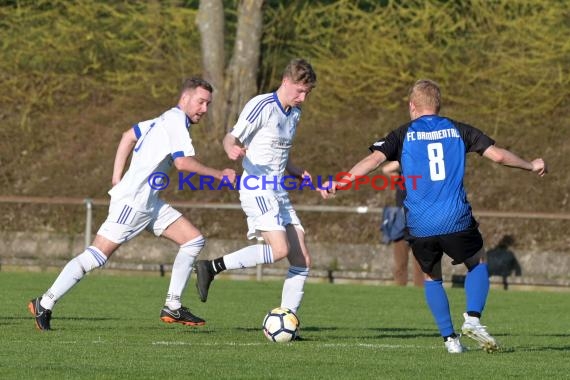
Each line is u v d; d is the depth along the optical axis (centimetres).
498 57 7600
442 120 2822
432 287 2881
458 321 4038
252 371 2397
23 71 8419
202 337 3172
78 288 5228
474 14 7912
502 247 6669
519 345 3156
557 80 7344
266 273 6272
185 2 8631
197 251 3347
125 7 8462
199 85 3238
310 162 7406
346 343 3083
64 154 7919
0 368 2397
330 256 6681
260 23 7650
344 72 7875
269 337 3088
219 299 4850
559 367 2575
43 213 7412
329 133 7662
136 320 3738
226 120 7650
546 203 6831
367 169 2802
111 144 7962
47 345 2848
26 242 7075
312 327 3688
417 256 2847
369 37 7944
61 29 8388
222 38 7694
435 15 7806
